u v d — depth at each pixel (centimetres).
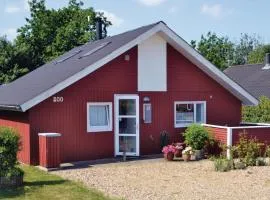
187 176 1420
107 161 1753
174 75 1997
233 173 1454
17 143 1268
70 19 4500
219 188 1243
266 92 3738
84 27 4309
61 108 1739
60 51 4231
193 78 2044
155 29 1864
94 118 1827
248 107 2900
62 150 1741
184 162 1706
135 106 1880
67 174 1466
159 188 1252
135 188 1252
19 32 4466
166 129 1980
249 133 1839
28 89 1839
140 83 1917
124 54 1877
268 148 1767
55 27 4472
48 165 1554
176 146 1825
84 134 1791
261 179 1352
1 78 3791
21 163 1719
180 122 2025
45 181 1337
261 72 4125
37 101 1636
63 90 1739
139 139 1912
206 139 1823
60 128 1738
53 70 2048
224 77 2045
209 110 2091
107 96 1842
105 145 1839
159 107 1964
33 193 1180
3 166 1241
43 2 4512
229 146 1708
